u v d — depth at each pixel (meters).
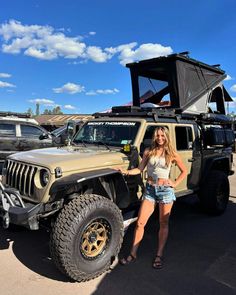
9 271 4.14
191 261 4.57
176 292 3.76
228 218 6.61
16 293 3.64
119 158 4.72
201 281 4.02
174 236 5.52
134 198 4.93
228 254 4.82
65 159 4.32
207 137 6.51
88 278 3.92
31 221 3.99
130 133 5.18
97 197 4.06
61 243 3.70
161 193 4.31
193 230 5.84
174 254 4.78
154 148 4.35
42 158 4.42
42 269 4.21
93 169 4.37
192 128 6.24
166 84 7.37
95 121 5.75
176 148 5.77
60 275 4.06
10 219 4.05
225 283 3.98
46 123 30.27
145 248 4.96
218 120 7.20
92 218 3.90
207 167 6.58
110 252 4.14
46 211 4.10
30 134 11.50
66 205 3.90
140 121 5.19
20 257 4.54
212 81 8.12
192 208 7.23
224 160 7.36
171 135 5.65
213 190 6.53
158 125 5.44
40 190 4.09
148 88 7.71
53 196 4.02
